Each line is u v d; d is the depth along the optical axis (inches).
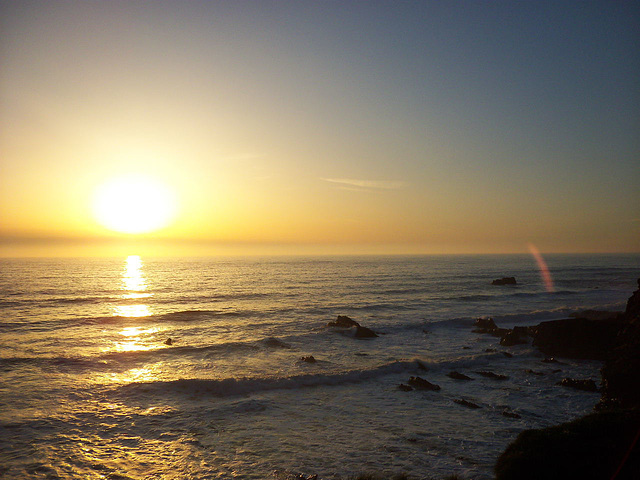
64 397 667.4
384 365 864.9
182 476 428.5
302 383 762.8
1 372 805.2
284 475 427.8
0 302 1877.5
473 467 442.0
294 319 1530.5
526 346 1111.6
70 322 1408.7
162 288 2659.9
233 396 696.4
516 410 634.8
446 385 771.4
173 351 1007.6
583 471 344.8
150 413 610.2
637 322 690.8
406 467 443.5
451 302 2065.7
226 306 1868.8
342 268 5551.2
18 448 485.4
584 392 732.0
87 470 439.8
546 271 5108.3
